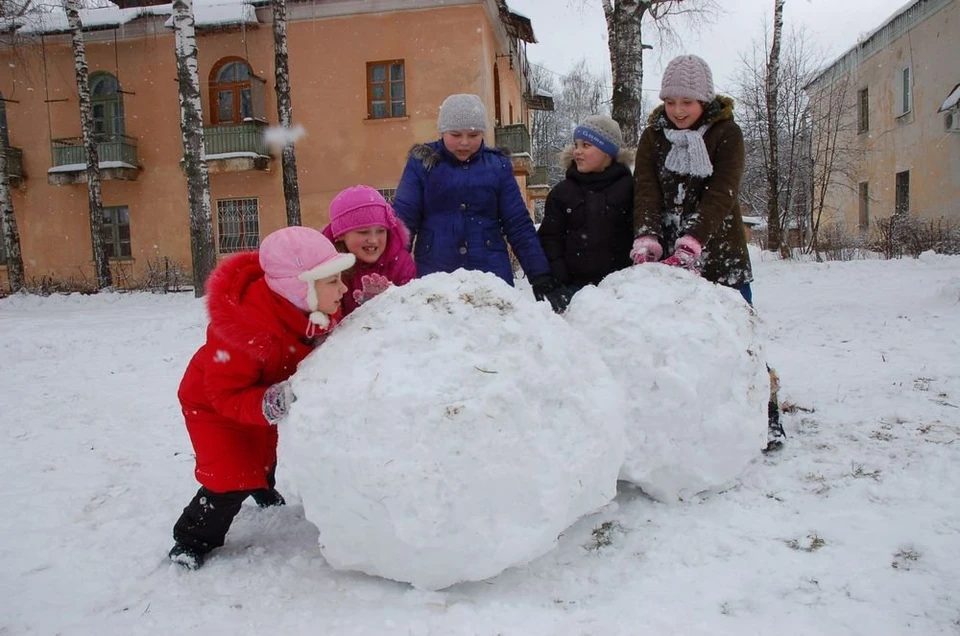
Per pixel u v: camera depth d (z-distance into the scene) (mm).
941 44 23266
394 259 3262
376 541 2232
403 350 2324
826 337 6887
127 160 20594
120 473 3848
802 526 2703
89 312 13547
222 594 2461
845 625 2072
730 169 3609
